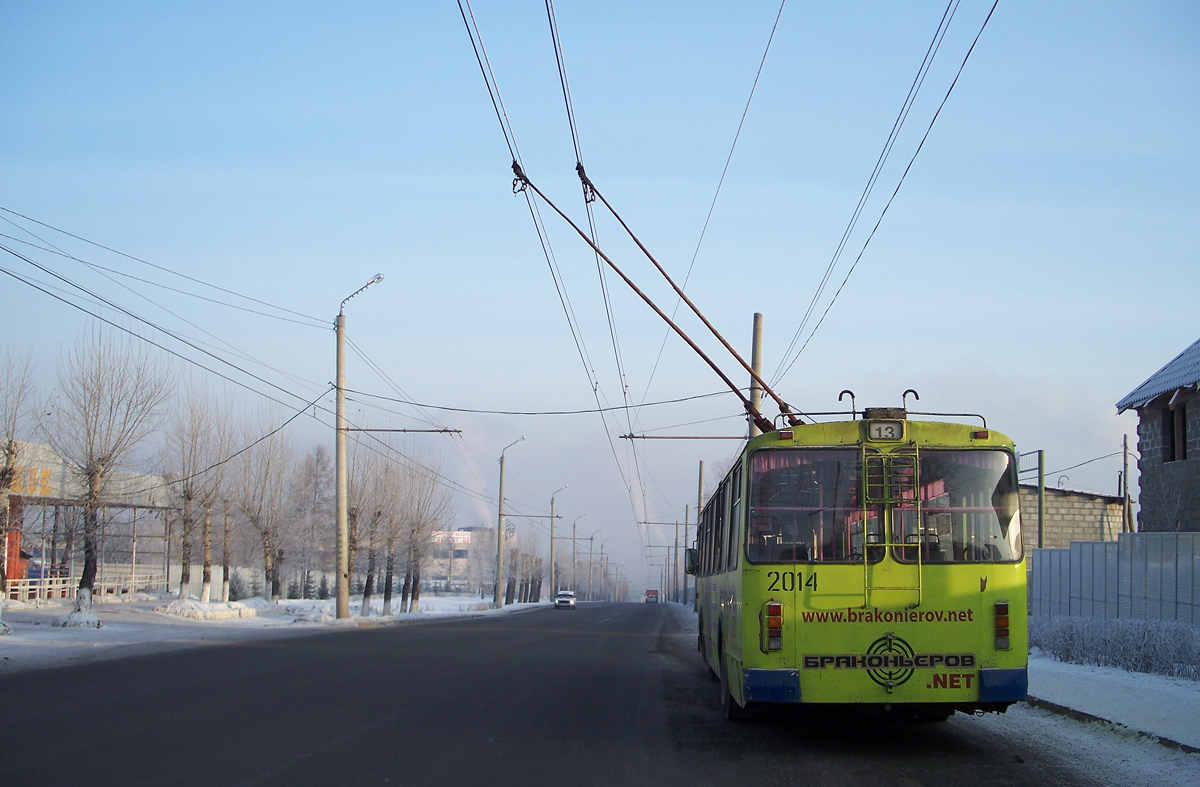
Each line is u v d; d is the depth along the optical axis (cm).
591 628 3331
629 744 912
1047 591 2195
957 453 888
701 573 1659
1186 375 2084
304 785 699
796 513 878
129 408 2580
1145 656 1430
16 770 736
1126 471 3050
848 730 1023
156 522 4709
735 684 981
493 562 10575
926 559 863
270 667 1554
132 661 1645
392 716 1036
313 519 5272
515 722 1020
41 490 2945
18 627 2228
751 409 1312
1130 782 760
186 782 702
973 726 1051
